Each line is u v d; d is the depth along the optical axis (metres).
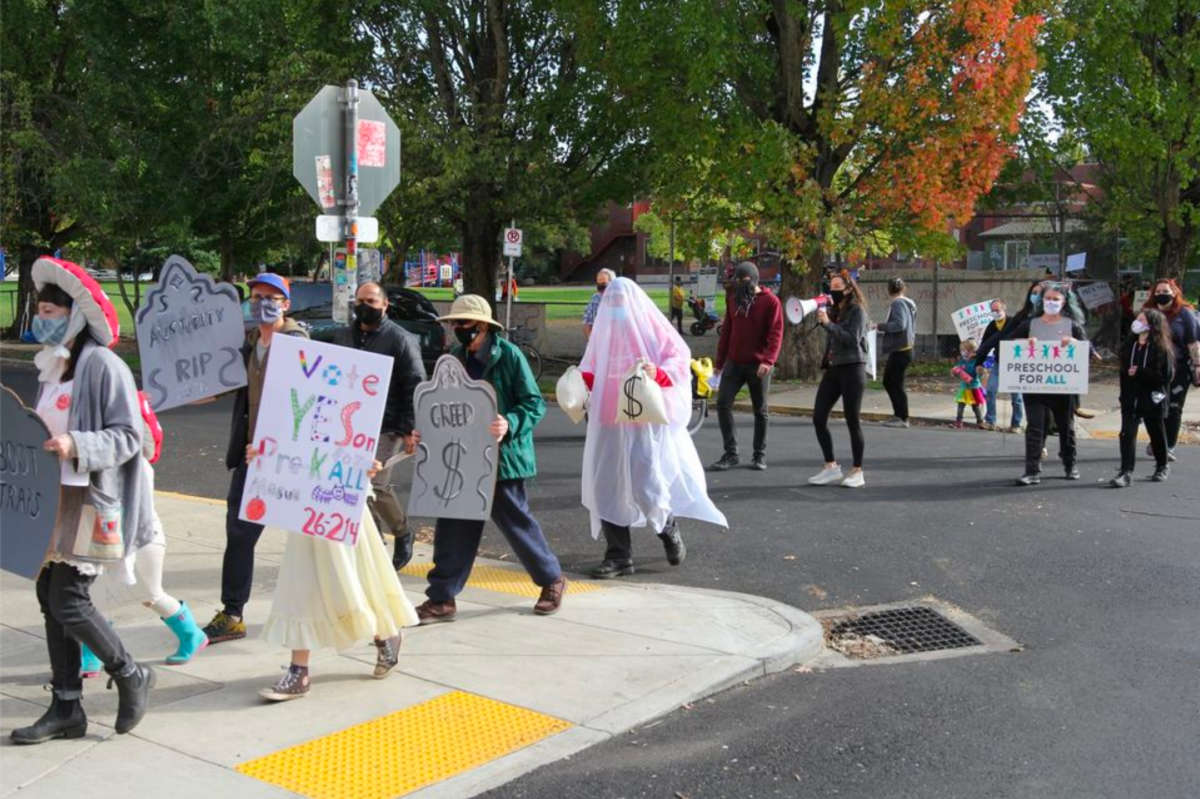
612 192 23.64
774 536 8.95
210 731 4.93
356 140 8.03
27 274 31.23
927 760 4.82
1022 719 5.29
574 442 13.95
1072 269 25.56
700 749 4.93
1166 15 21.64
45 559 4.48
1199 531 8.92
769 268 35.25
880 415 16.36
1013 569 7.95
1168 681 5.79
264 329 6.17
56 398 4.57
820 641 6.36
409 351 7.35
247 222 28.50
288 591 5.23
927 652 6.34
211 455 13.26
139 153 25.92
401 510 7.74
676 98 19.41
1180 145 22.67
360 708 5.22
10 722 5.00
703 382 10.18
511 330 22.30
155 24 26.02
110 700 5.29
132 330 35.56
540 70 23.78
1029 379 10.76
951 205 18.98
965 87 18.41
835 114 19.23
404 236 25.17
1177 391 11.77
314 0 21.97
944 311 25.08
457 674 5.67
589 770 4.70
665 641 6.22
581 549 8.72
